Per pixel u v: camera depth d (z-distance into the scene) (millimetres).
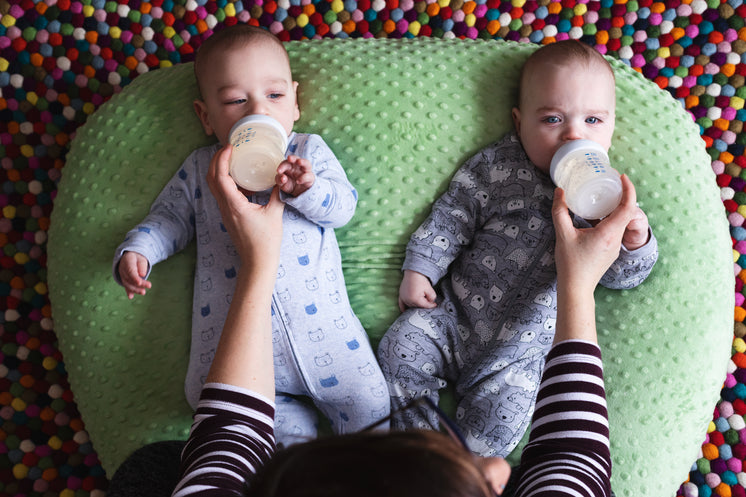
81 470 1161
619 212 614
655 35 1258
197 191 957
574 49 938
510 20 1263
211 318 892
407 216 1005
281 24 1261
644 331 952
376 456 317
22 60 1206
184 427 938
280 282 876
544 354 933
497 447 890
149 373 950
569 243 614
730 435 1167
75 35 1215
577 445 510
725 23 1245
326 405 915
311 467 318
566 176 851
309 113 1010
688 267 967
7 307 1193
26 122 1211
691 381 941
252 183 806
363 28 1266
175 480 652
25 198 1209
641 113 1026
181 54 1233
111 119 1027
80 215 985
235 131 832
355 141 996
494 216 994
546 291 927
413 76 1025
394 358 938
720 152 1241
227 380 546
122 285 877
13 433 1167
